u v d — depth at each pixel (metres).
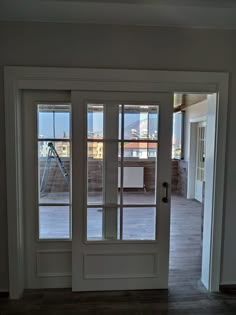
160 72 2.50
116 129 2.60
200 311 2.39
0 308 2.40
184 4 1.85
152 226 2.69
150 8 2.12
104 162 2.62
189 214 5.48
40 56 2.42
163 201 2.65
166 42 2.49
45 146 2.65
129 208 2.68
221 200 2.63
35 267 2.70
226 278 2.72
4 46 2.39
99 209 2.66
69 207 2.70
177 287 2.76
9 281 2.54
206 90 2.56
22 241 2.61
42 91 2.56
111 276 2.67
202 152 6.65
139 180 2.66
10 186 2.47
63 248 2.71
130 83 2.50
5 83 2.40
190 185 7.04
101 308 2.41
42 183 2.67
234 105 2.59
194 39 2.51
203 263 2.82
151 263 2.70
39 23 2.39
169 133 2.60
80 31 2.42
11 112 2.43
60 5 2.07
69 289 2.70
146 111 2.58
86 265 2.65
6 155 2.46
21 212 2.58
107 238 2.68
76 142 2.54
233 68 2.56
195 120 6.74
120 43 2.46
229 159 2.62
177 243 3.89
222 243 2.68
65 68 2.44
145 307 2.44
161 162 2.63
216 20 2.35
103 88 2.48
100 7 2.11
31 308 2.40
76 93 2.48
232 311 2.40
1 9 2.16
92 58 2.45
